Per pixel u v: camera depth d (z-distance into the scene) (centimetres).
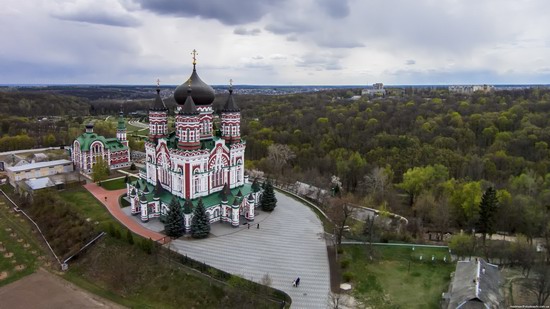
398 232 11231
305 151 18750
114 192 14188
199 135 11338
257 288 8262
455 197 12219
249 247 10325
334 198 12962
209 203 11488
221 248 10212
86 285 9062
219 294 8294
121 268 9169
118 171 17012
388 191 14288
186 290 8500
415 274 9244
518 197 11544
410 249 10425
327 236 11006
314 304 8069
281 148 18225
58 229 11394
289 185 15388
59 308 8156
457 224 12294
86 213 12162
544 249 10281
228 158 12244
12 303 8325
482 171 15388
